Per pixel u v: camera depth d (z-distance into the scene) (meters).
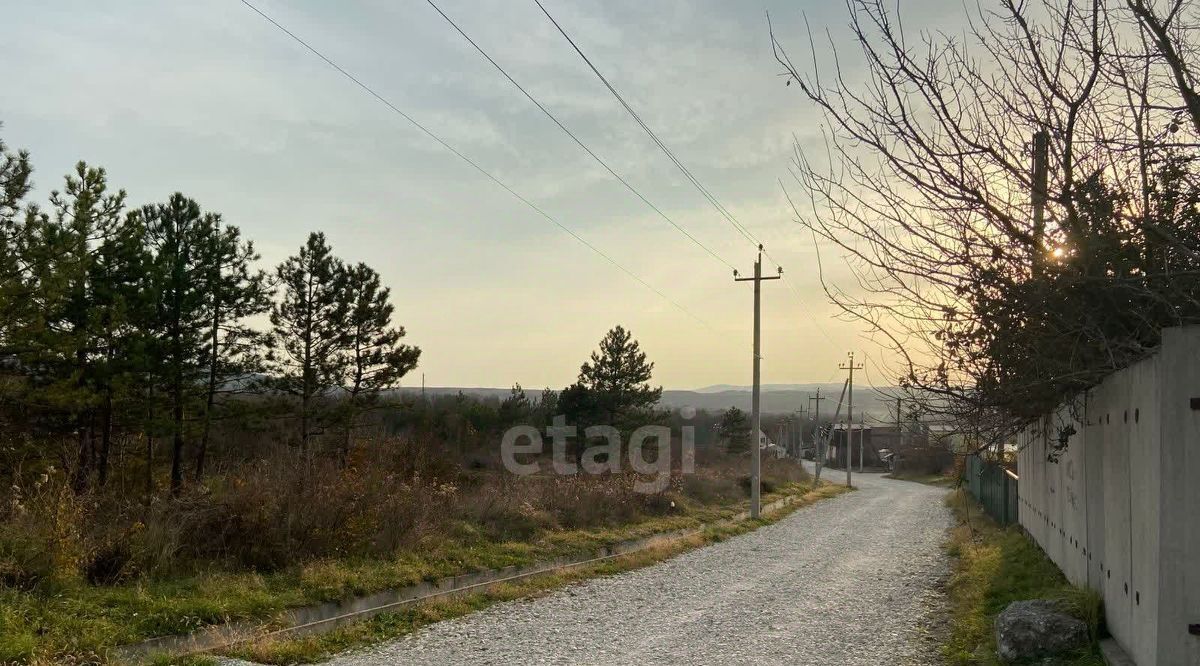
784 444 109.00
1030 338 7.29
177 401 22.64
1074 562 9.74
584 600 12.23
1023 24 5.81
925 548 19.31
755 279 30.69
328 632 9.54
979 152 6.08
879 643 9.09
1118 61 5.66
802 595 12.57
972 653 8.15
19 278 18.17
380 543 13.55
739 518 27.16
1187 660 5.34
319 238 27.25
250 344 24.92
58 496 10.05
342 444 26.91
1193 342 5.45
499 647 9.12
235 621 9.20
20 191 17.55
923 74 5.96
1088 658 6.91
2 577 8.58
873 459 94.75
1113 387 7.27
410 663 8.38
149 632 8.32
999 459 10.17
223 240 23.55
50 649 7.36
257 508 12.25
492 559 14.65
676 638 9.52
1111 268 6.22
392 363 28.33
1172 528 5.45
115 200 20.61
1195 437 5.43
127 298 20.72
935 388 7.84
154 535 10.76
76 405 19.42
